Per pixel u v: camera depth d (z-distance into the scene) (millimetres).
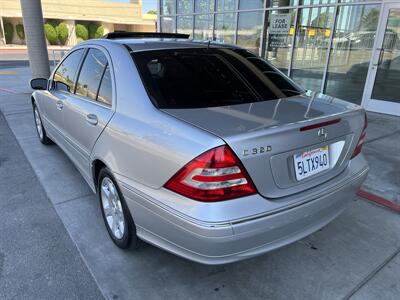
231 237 1833
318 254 2688
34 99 4969
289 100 2549
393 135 5734
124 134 2324
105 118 2590
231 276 2445
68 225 3045
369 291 2316
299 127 2018
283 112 2236
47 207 3355
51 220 3123
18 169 4281
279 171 1993
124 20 44281
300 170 2096
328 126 2199
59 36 38500
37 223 3072
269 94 2617
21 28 37312
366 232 2984
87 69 3164
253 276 2449
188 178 1872
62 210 3299
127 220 2436
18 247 2727
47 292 2268
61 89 3771
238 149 1821
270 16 9227
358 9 7395
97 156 2684
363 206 3408
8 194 3617
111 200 2695
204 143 1834
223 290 2314
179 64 2604
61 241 2809
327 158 2289
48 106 4227
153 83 2410
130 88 2453
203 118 2070
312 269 2521
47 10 37531
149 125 2180
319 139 2160
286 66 9203
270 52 9500
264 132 1892
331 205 2275
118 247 2717
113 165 2436
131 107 2391
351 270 2516
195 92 2414
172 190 1966
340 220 3164
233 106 2301
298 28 8672
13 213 3240
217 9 10711
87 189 3742
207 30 11305
